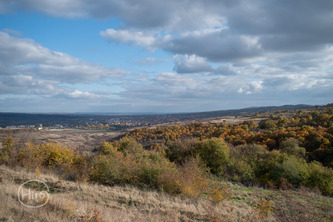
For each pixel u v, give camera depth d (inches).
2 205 247.1
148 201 386.6
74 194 396.5
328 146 1327.5
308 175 678.5
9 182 398.3
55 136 3206.2
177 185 466.9
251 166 890.1
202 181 476.7
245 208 391.5
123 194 421.1
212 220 310.0
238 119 4936.0
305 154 1290.6
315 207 358.9
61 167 640.4
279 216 307.6
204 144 978.7
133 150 1122.0
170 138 3053.6
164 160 872.3
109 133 4589.1
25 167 583.5
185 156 1036.5
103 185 510.6
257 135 2046.0
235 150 1112.2
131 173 547.8
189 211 348.2
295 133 1780.3
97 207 317.7
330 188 621.6
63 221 241.3
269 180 741.3
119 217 289.4
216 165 896.9
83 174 526.9
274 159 873.5
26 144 739.4
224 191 439.5
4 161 635.5
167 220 302.0
